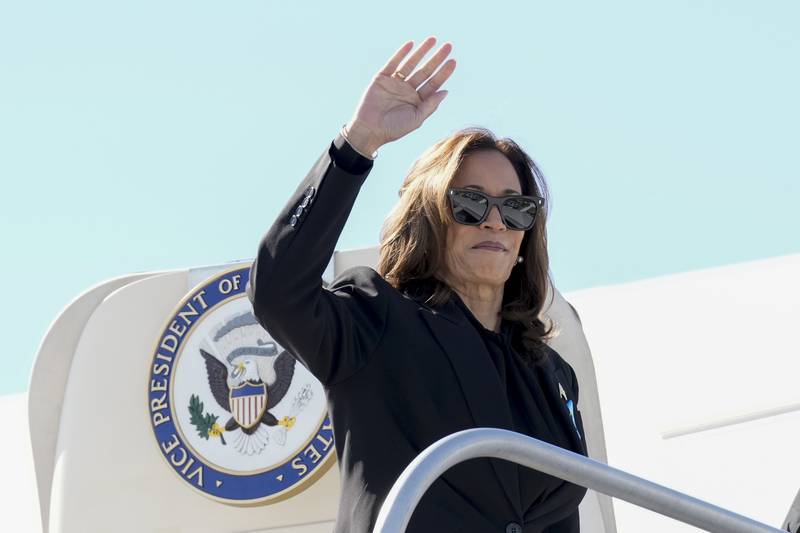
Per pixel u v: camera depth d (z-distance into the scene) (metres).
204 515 15.23
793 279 25.11
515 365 8.32
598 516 15.16
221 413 15.51
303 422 15.36
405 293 8.43
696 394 22.98
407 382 7.65
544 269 9.02
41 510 15.73
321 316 7.53
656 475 21.39
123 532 15.22
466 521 7.34
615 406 23.23
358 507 7.43
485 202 8.51
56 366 16.27
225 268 16.14
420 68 7.89
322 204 7.45
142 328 16.11
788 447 21.30
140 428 15.66
